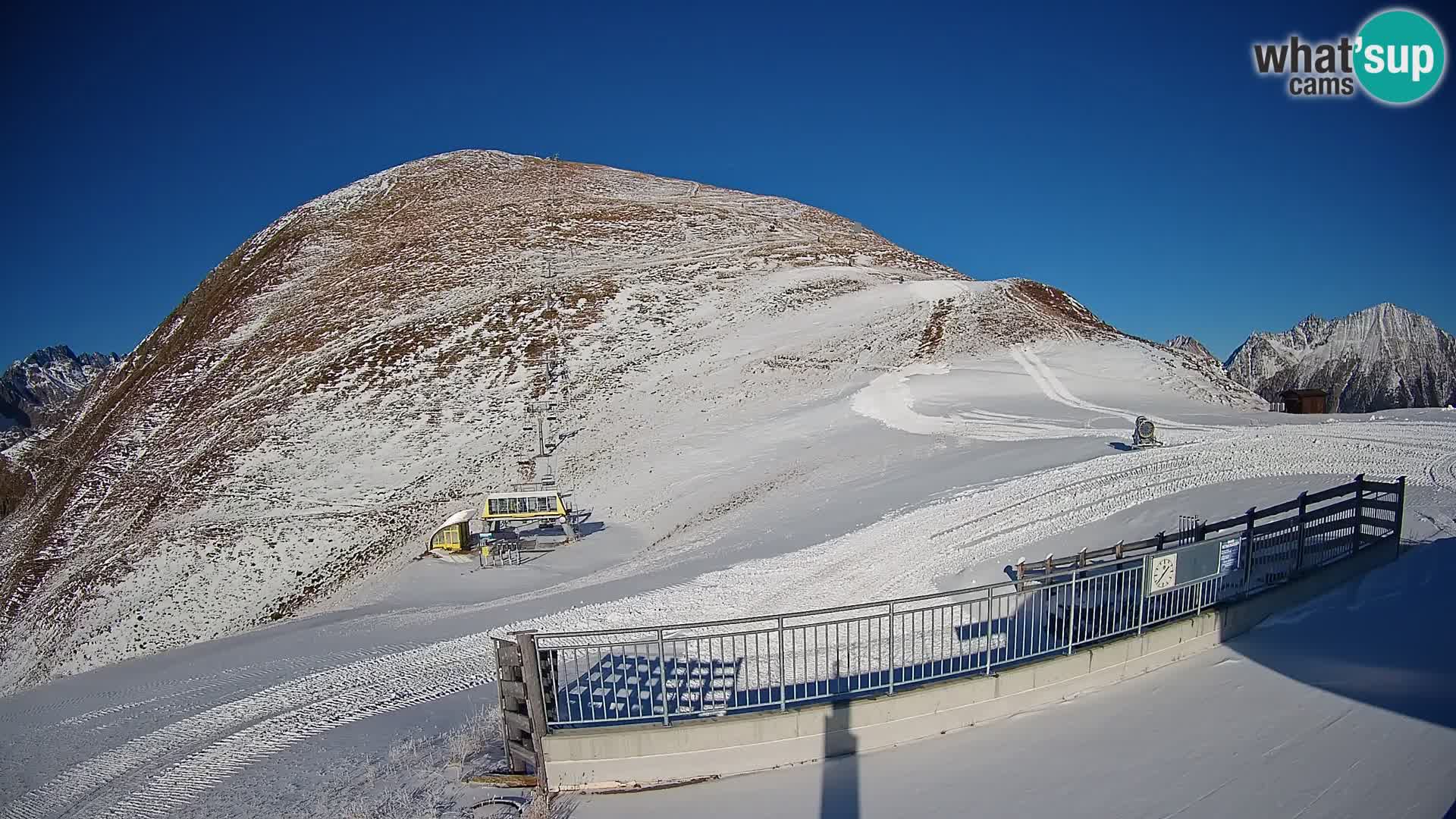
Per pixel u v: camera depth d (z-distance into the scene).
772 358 49.47
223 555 34.78
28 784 11.77
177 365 60.59
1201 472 21.03
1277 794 6.30
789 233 82.25
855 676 9.79
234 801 9.59
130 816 9.92
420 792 8.40
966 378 41.69
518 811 7.55
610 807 7.36
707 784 7.58
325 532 35.72
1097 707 8.45
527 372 50.78
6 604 37.12
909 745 8.00
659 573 20.28
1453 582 11.32
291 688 14.96
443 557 29.78
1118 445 26.33
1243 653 9.60
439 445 43.50
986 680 8.38
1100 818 6.26
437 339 55.16
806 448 34.72
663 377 48.97
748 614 14.80
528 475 38.97
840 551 18.27
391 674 14.95
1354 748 6.88
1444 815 5.73
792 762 7.81
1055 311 55.38
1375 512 15.48
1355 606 10.83
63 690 19.75
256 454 43.72
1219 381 41.34
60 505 46.03
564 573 25.98
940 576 15.49
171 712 14.80
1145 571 9.50
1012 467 24.88
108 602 33.16
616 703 8.75
